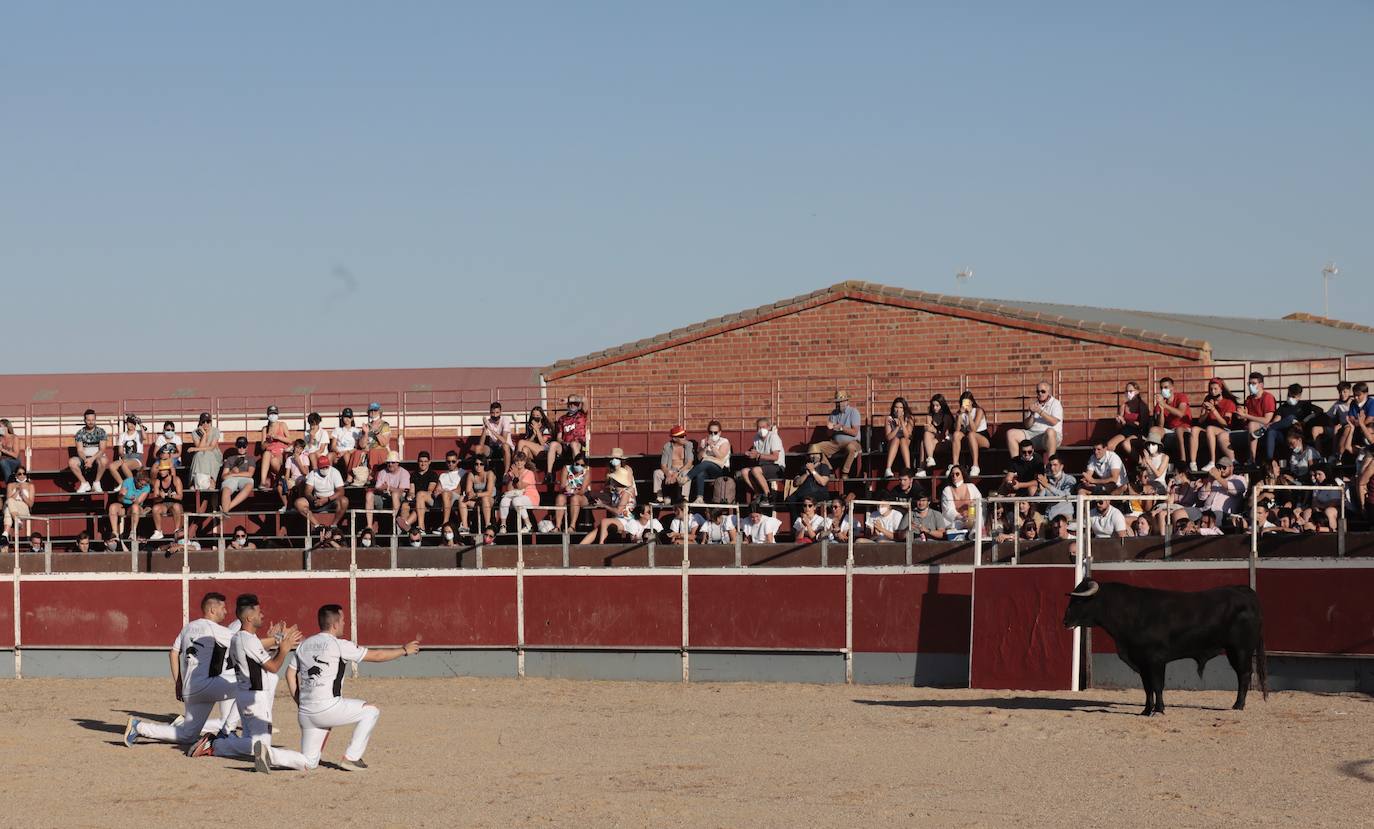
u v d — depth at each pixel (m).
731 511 26.17
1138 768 14.46
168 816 13.01
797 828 12.03
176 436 30.92
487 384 47.28
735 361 31.05
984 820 12.21
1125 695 20.38
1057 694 20.84
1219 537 20.81
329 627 15.16
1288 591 20.22
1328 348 31.23
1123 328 27.89
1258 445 23.95
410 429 37.38
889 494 25.92
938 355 29.38
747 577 24.25
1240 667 18.05
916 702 20.53
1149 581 21.11
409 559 26.39
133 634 27.77
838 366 30.20
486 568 25.94
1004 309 28.78
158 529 29.09
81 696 24.50
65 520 31.64
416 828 12.28
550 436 29.20
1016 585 21.66
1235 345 30.95
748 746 16.67
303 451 29.38
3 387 48.28
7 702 23.72
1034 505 23.70
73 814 13.23
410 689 24.33
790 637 23.86
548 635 25.44
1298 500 22.52
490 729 18.72
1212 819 12.12
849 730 17.80
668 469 27.77
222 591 27.28
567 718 19.91
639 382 31.61
